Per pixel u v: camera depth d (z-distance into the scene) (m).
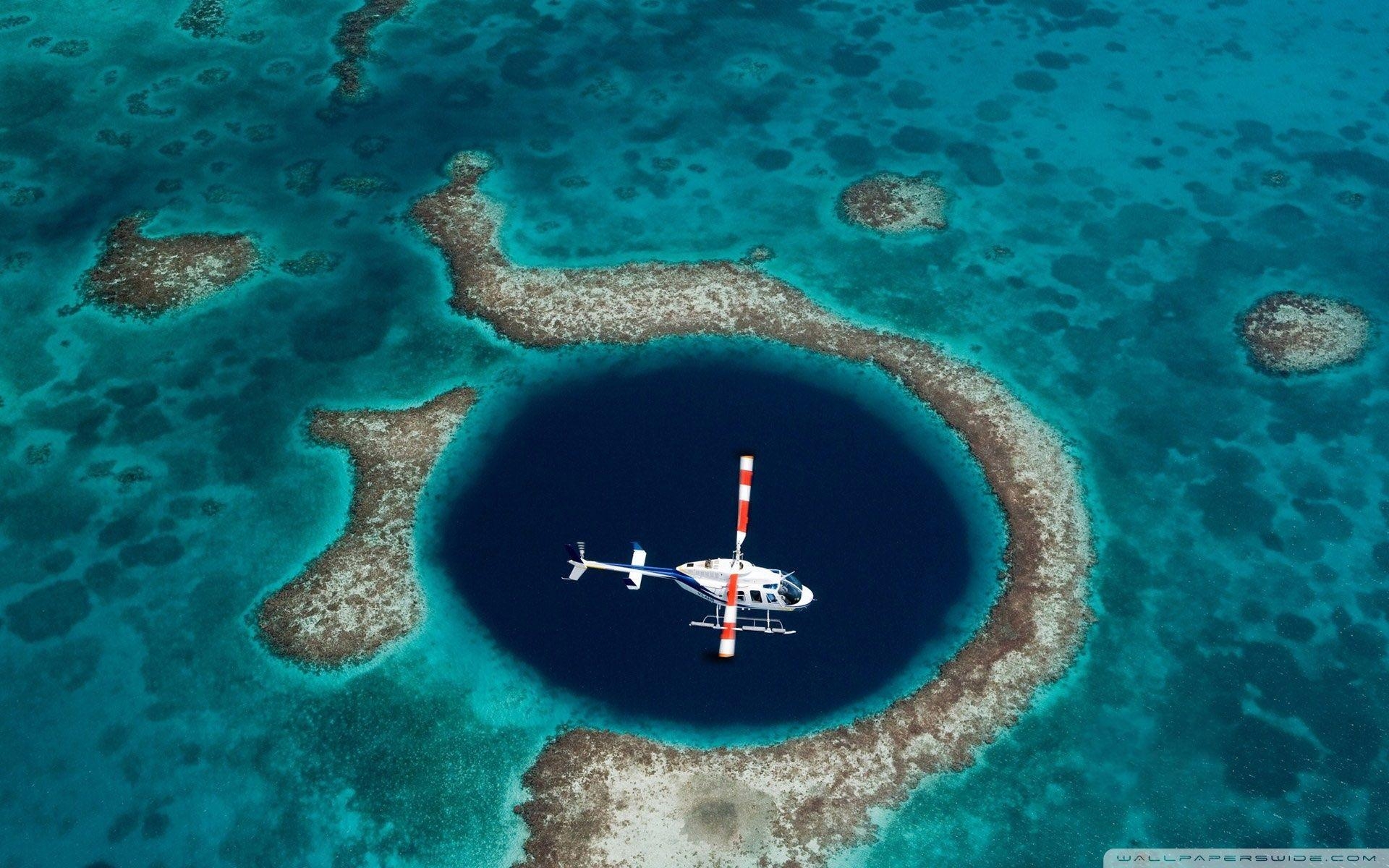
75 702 40.31
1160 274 58.69
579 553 43.59
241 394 51.25
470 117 67.06
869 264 58.91
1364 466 49.84
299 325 54.53
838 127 67.38
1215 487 48.91
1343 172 65.00
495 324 55.00
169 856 36.53
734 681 41.38
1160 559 46.03
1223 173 64.88
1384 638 43.53
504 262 57.94
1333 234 61.00
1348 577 45.62
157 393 51.12
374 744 39.41
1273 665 42.53
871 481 48.44
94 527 45.84
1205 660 42.59
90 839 36.84
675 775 38.62
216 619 42.81
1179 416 51.84
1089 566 45.66
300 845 36.88
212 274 56.59
